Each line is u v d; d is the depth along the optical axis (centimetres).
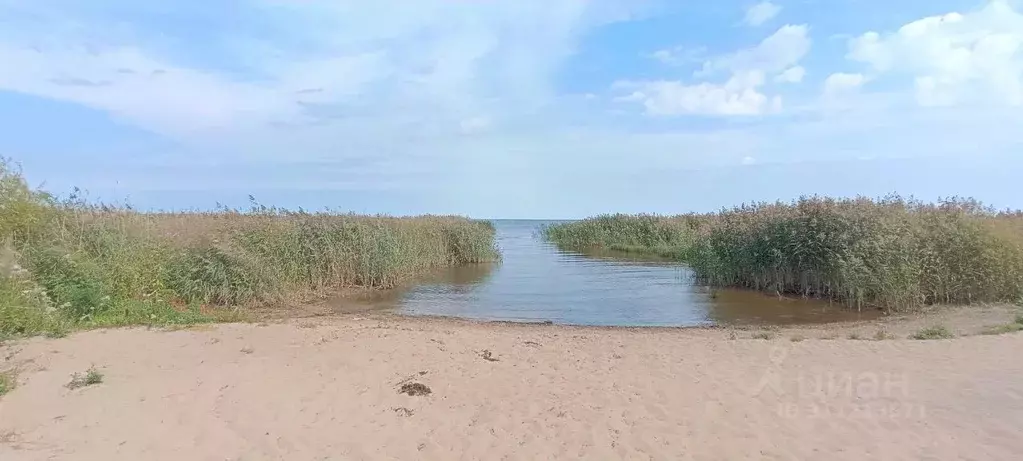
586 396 663
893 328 1125
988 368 745
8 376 668
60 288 1048
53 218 1178
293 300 1516
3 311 880
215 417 583
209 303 1335
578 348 913
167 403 617
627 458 497
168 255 1320
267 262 1482
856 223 1426
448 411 615
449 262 2520
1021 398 623
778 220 1673
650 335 1073
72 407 598
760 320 1292
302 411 607
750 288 1753
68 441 515
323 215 1838
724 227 1922
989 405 604
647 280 2014
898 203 1508
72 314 1028
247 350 847
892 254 1328
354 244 1788
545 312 1437
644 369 779
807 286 1576
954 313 1252
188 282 1303
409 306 1514
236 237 1462
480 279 2064
